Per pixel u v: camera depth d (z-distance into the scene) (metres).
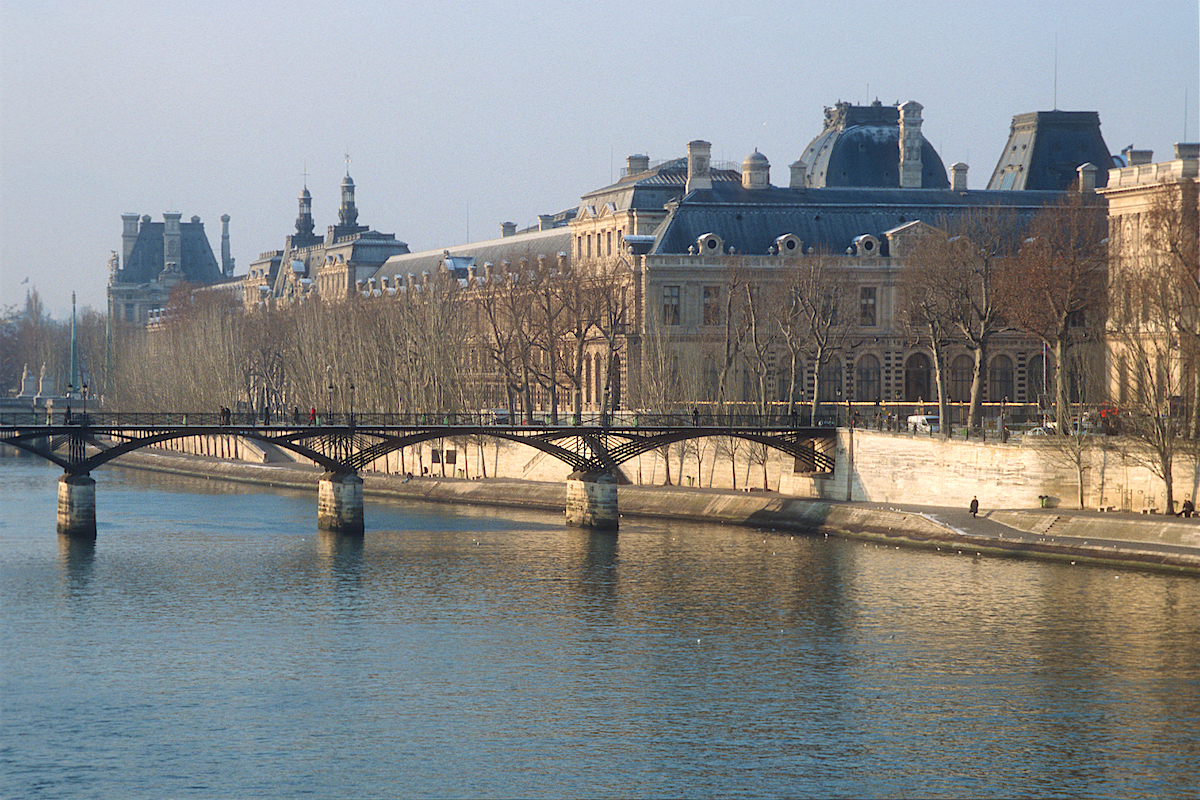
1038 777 71.50
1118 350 142.75
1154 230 128.62
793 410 157.50
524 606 105.81
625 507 160.38
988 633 95.81
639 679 87.00
